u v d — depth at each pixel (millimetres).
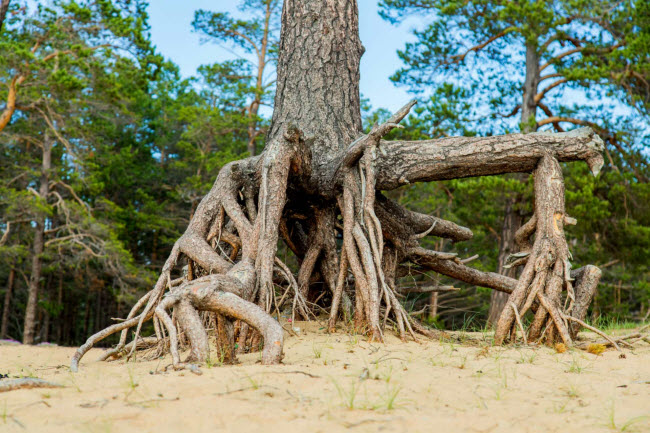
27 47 19469
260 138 30922
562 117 18828
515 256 7062
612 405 3420
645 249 19766
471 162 7180
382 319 7281
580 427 3041
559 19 17375
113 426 2906
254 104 30234
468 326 8758
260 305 6113
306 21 8523
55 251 26188
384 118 26578
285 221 8789
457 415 3213
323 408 3246
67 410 3172
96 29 20453
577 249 21078
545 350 5875
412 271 8875
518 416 3240
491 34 19688
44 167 24719
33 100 20953
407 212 8625
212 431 2848
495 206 21062
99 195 30547
